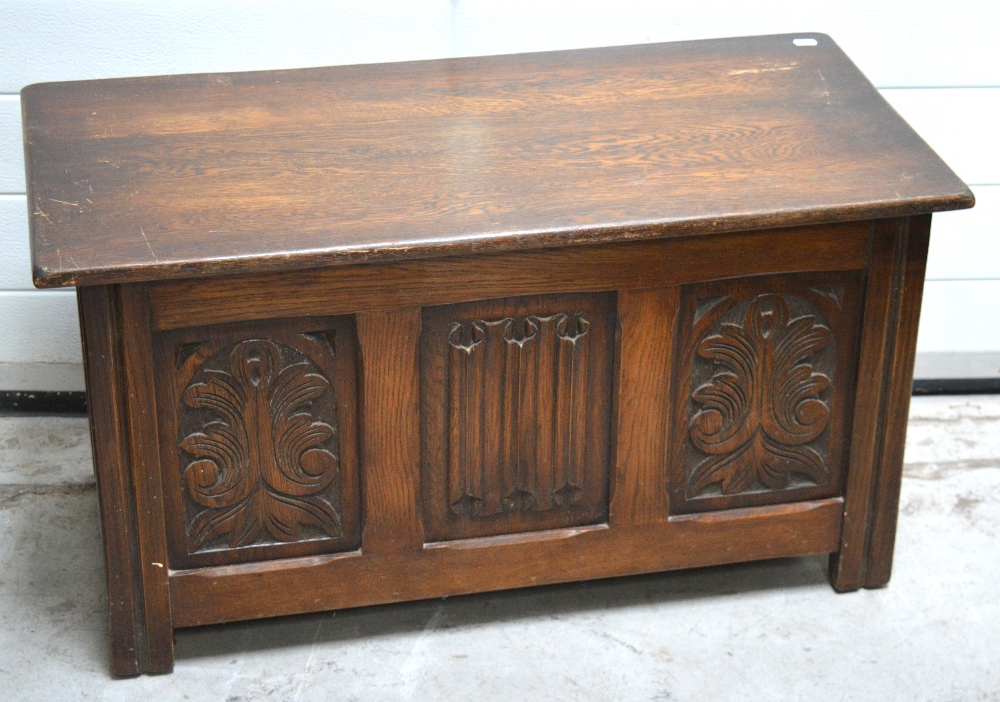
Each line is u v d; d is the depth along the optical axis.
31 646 2.41
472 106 2.45
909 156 2.27
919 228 2.24
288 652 2.40
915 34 2.87
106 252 2.00
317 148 2.30
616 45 2.71
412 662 2.38
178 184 2.18
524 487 2.35
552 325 2.23
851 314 2.32
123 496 2.19
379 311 2.15
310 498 2.29
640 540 2.42
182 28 2.78
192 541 2.27
